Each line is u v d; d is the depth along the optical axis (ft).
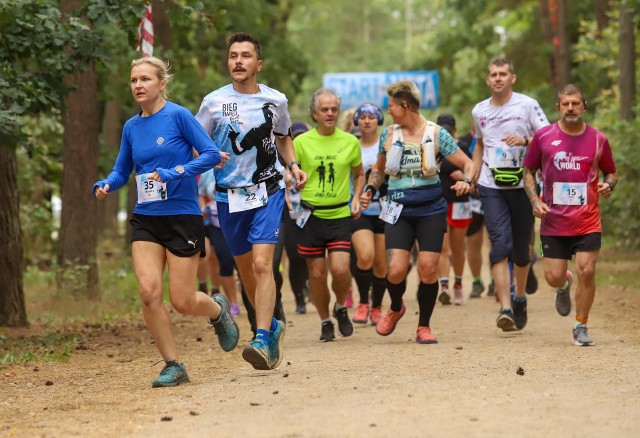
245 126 35.78
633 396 29.58
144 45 51.67
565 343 43.19
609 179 41.93
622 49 95.71
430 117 191.72
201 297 34.40
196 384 34.32
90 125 71.15
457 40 179.93
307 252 46.34
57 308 65.10
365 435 24.79
